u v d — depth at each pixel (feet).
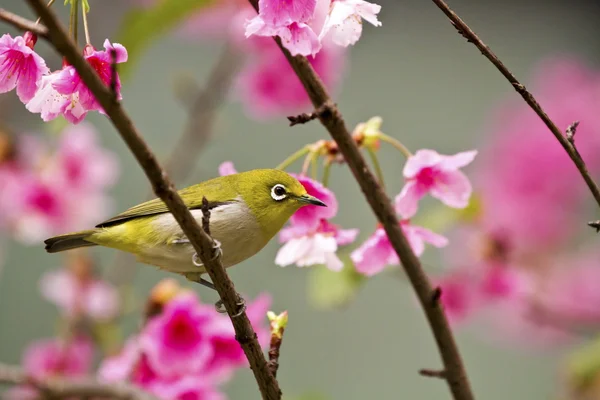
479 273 36.99
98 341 38.01
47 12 14.51
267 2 18.69
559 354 49.42
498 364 54.90
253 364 20.08
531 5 63.57
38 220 38.93
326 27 19.83
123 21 29.37
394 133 58.49
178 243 24.95
